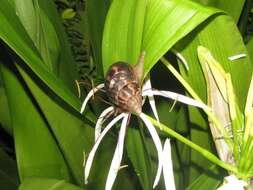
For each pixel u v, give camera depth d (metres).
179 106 0.84
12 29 0.58
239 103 0.65
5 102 0.83
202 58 0.57
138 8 0.52
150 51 0.50
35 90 0.70
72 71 0.83
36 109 0.74
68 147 0.75
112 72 0.50
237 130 0.53
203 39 0.60
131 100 0.51
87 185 0.78
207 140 0.73
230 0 0.72
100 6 0.83
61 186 0.58
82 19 1.08
